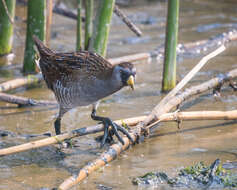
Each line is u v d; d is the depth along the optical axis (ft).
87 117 35.53
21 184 25.31
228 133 31.42
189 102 37.55
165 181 25.04
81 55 29.73
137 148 29.71
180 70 45.78
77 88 29.63
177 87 31.17
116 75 27.99
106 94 29.22
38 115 36.17
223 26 62.64
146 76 45.01
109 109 36.86
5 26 49.44
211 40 55.11
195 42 53.98
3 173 26.76
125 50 53.36
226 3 77.46
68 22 66.54
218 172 25.09
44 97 39.96
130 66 27.84
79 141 31.37
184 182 24.71
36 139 31.48
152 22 66.44
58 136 27.66
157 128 32.76
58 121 31.63
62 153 29.58
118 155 28.45
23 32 58.90
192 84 41.55
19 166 27.76
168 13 37.73
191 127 32.78
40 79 42.80
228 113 31.78
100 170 26.61
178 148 29.43
